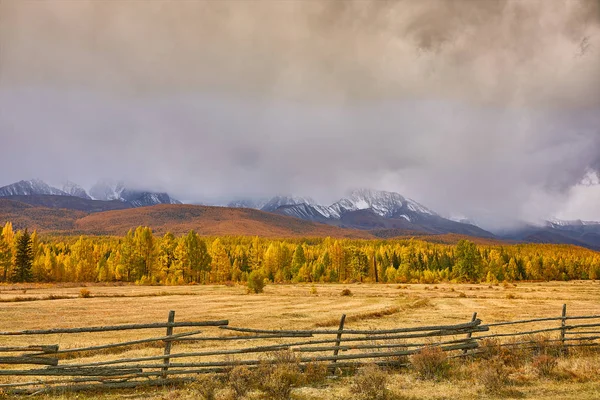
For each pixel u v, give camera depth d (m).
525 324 26.44
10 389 9.95
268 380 9.87
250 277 57.25
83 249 108.25
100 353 16.89
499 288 70.69
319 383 10.77
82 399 9.54
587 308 38.22
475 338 14.02
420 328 13.40
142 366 10.71
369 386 9.61
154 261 91.50
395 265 133.25
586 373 11.09
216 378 10.86
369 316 31.22
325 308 37.53
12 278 84.44
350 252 111.06
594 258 153.00
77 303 40.66
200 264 93.00
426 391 9.87
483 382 10.22
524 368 11.85
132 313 32.84
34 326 25.62
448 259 132.12
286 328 25.20
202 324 11.49
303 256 107.69
